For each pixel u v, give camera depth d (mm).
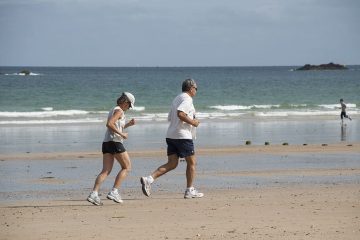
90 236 10789
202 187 16734
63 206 13836
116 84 113188
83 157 24688
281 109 59031
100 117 47656
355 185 16859
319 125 42031
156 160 23656
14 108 59719
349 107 62281
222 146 28922
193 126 14758
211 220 12047
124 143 30672
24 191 16375
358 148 27484
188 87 14703
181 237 10664
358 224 11562
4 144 30344
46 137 33844
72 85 106938
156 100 71312
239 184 17281
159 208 13422
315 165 21859
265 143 29672
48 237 10742
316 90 94938
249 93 86938
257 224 11633
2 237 10750
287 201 14102
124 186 17234
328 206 13383
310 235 10711
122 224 11773
